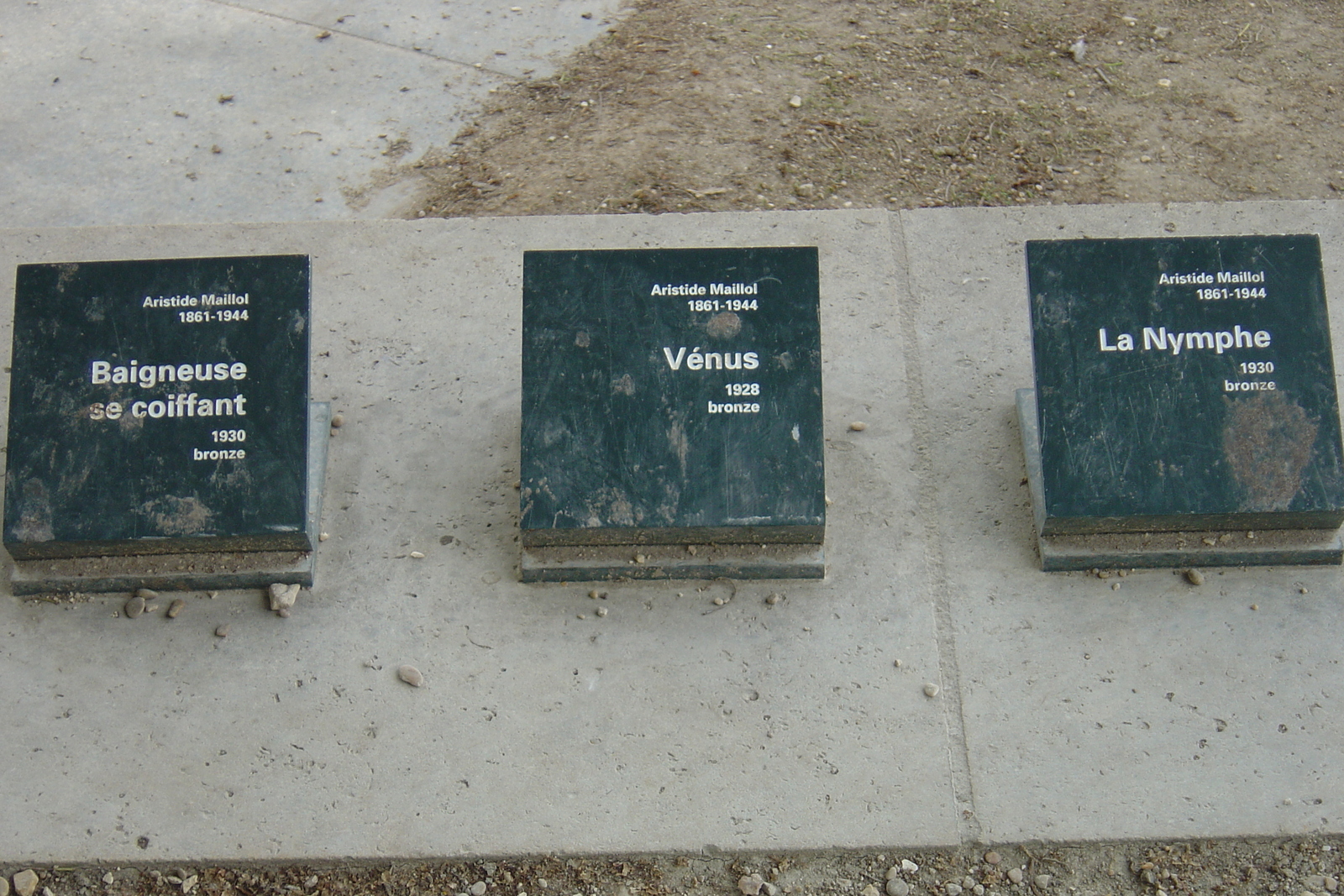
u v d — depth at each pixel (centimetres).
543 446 140
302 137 180
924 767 134
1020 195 170
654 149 176
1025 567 144
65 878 131
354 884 131
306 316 142
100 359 141
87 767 135
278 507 140
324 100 184
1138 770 134
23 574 142
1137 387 141
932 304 158
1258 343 141
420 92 185
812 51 188
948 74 185
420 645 140
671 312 142
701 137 177
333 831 132
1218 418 140
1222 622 141
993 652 139
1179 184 171
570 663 139
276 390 141
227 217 171
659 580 143
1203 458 140
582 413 141
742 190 170
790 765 135
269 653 140
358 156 178
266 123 182
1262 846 132
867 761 135
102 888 131
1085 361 141
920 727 136
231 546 142
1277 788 133
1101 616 141
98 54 190
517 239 163
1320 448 140
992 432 151
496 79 187
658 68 187
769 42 189
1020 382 153
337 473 149
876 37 190
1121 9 194
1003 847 132
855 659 139
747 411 141
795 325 142
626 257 142
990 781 134
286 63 189
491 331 157
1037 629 140
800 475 140
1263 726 136
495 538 146
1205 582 143
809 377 141
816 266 142
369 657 140
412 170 176
